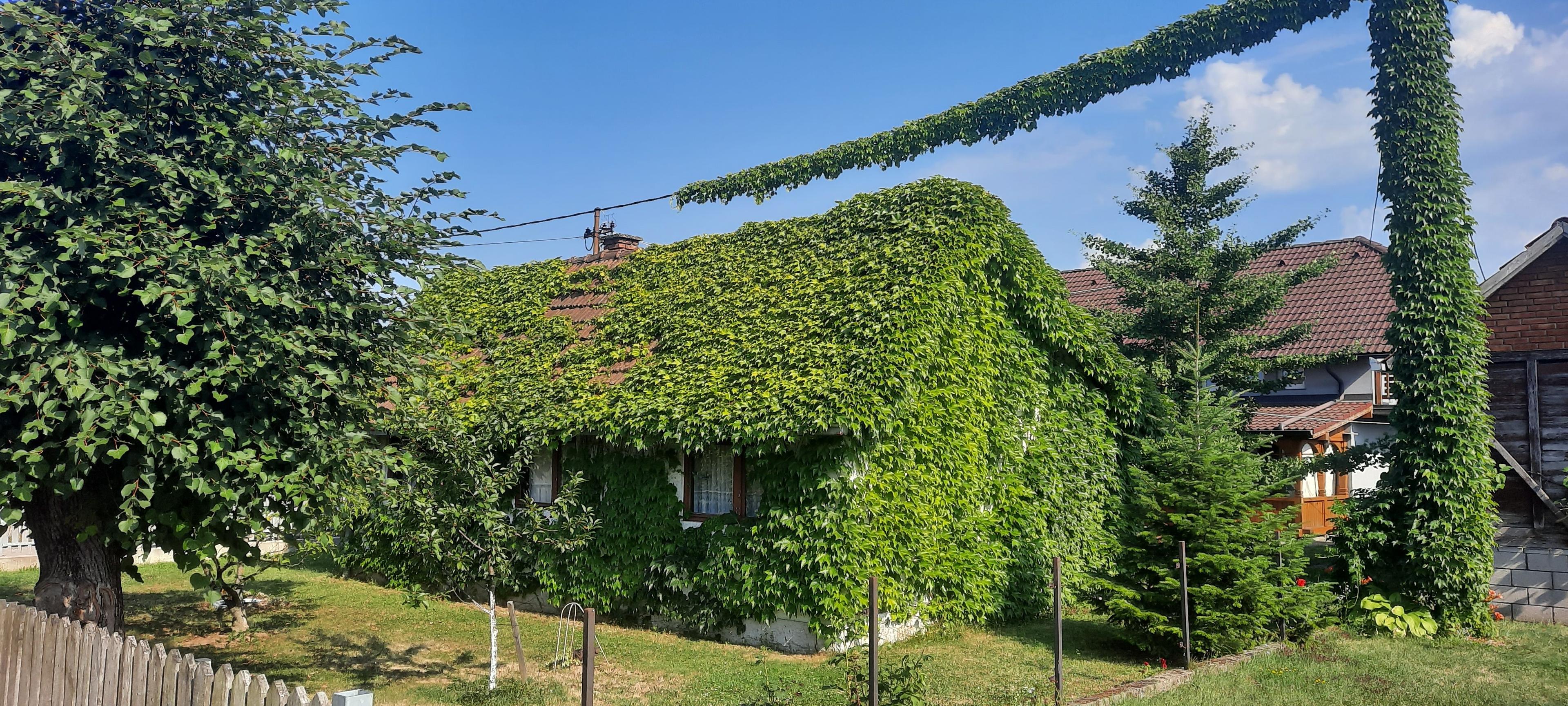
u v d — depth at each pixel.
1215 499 11.66
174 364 6.65
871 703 8.02
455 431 9.74
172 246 6.55
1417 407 13.02
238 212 7.38
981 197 14.67
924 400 13.03
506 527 10.31
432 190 8.51
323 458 7.43
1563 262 13.94
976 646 12.42
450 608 14.63
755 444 12.01
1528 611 13.78
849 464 11.76
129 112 7.17
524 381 15.19
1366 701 9.35
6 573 17.47
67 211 6.77
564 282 18.23
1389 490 13.28
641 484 13.49
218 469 7.00
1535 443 13.89
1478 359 12.96
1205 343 20.61
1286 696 9.48
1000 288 15.43
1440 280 13.02
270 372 6.98
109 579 8.47
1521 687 9.93
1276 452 22.06
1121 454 17.45
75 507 7.99
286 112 7.65
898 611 12.12
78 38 6.91
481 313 18.28
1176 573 11.50
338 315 7.78
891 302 12.66
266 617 13.70
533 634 12.91
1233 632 11.25
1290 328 21.34
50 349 6.41
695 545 12.91
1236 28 13.03
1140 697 9.38
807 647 11.80
